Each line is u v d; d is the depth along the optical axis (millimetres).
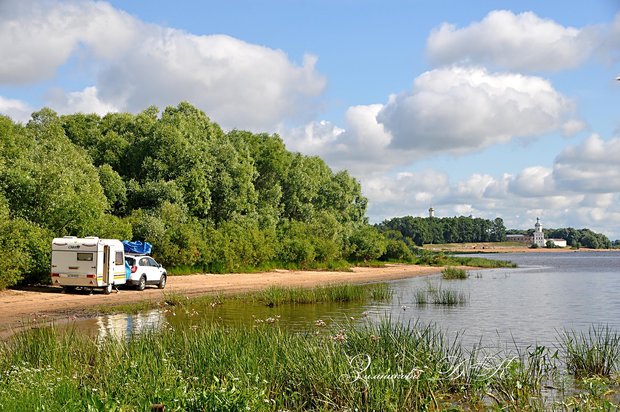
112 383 10078
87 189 39188
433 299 32500
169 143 56219
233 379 9500
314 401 10492
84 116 63000
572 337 18938
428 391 10781
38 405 8242
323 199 88375
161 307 26422
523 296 35000
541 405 10500
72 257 29516
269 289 32281
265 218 65750
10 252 28781
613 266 83625
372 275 57906
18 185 32938
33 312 23797
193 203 56250
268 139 76375
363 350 12789
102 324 20906
